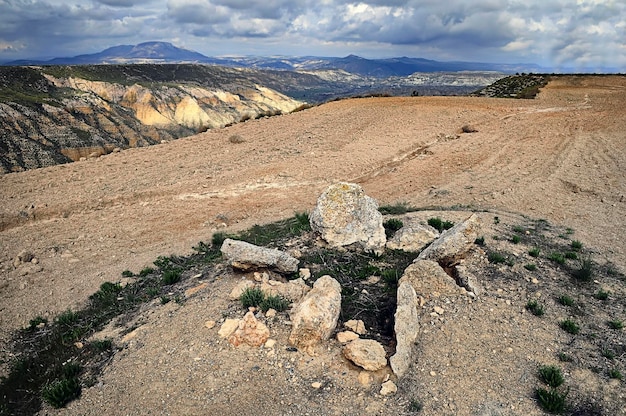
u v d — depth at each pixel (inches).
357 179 698.2
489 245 396.5
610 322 297.0
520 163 773.3
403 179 702.5
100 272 395.5
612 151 825.5
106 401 245.0
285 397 236.1
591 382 245.0
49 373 274.5
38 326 323.6
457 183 667.4
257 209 560.1
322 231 402.6
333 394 237.1
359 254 385.4
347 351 256.5
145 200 584.4
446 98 1517.0
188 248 446.0
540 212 535.5
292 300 309.3
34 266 398.6
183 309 312.5
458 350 267.6
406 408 228.7
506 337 279.1
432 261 338.6
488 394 237.6
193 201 581.9
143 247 448.8
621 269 378.9
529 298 319.6
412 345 269.4
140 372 260.1
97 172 689.0
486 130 1044.5
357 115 1229.1
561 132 1003.3
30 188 594.6
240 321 282.2
